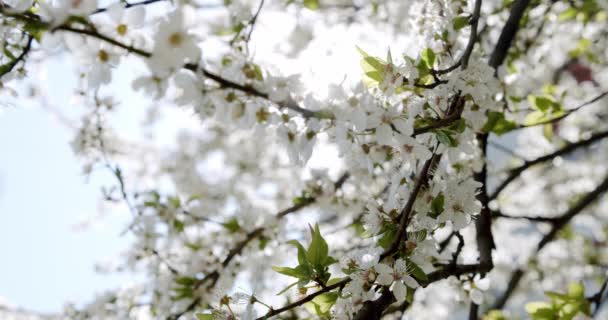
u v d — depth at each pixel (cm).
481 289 123
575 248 215
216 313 113
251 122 111
